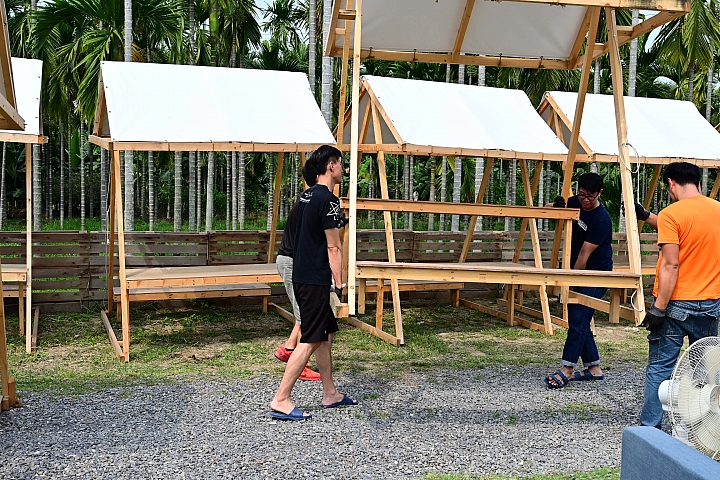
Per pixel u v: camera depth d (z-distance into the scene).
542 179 24.88
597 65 16.59
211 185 16.97
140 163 30.58
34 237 8.27
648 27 5.07
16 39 16.84
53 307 8.43
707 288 4.09
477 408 5.09
